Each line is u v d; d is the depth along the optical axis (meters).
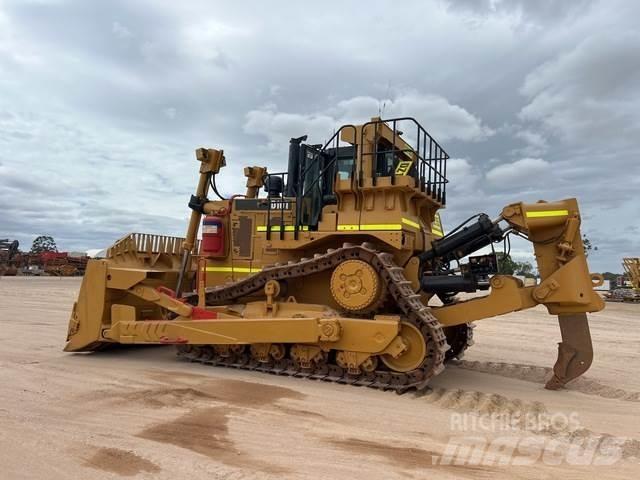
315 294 8.32
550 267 7.27
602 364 9.72
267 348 7.92
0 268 44.06
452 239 7.61
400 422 5.71
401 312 7.70
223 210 9.13
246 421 5.59
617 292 31.53
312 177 8.66
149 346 10.26
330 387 7.14
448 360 9.43
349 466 4.47
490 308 7.33
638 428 5.73
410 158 8.95
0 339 10.63
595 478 4.34
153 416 5.70
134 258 9.68
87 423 5.43
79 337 9.09
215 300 8.98
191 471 4.27
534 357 10.34
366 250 7.33
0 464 4.34
